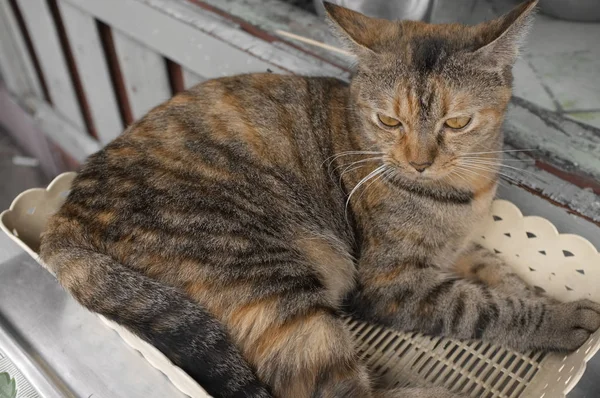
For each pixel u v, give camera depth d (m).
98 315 0.49
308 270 0.53
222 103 0.55
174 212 0.51
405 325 0.54
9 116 1.06
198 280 0.50
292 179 0.55
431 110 0.50
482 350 0.53
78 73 0.87
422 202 0.54
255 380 0.48
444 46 0.50
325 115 0.56
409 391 0.50
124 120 0.85
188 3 0.69
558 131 0.58
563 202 0.55
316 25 0.66
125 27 0.73
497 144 0.53
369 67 0.52
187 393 0.45
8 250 0.55
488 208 0.55
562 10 0.68
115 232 0.50
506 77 0.51
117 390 0.49
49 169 1.05
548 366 0.51
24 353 0.50
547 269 0.54
